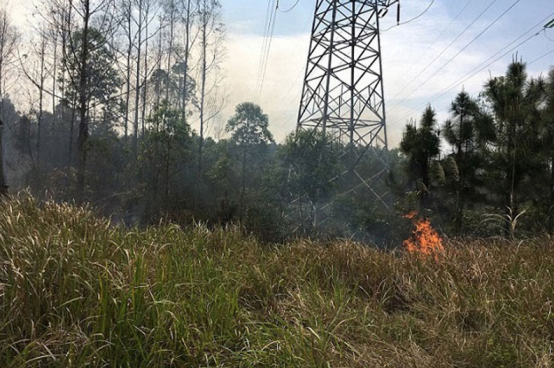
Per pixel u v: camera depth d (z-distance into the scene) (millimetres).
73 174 21109
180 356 3525
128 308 3588
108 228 6062
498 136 14609
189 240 6711
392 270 6059
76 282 3725
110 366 3221
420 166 15789
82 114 18562
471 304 4992
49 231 4645
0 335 3246
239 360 3625
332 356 3666
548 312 4680
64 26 19875
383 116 21312
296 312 4574
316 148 17594
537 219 13117
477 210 15992
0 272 3816
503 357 3984
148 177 20969
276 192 18141
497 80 14906
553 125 13531
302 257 6648
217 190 22766
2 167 9539
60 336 3236
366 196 19688
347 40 21359
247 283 5371
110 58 24656
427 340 4398
